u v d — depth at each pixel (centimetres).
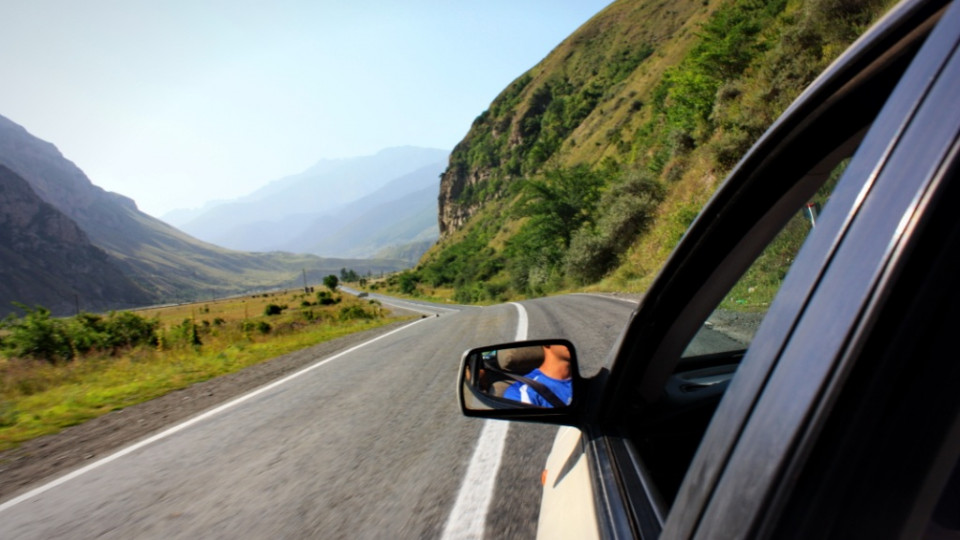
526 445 469
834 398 62
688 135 3102
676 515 93
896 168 66
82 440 697
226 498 430
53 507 454
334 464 481
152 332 2156
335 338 1933
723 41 2956
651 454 159
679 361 166
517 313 1695
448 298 10738
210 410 788
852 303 64
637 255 2672
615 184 3453
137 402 945
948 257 56
